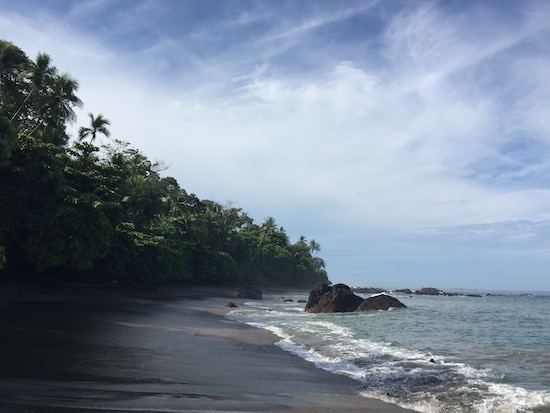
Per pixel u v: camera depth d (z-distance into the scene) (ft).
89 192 103.71
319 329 76.43
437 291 370.94
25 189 92.58
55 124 129.90
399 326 85.15
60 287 109.91
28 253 94.27
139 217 160.35
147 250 149.18
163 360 41.32
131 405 24.77
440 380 37.60
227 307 125.39
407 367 43.27
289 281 359.25
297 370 41.42
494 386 35.42
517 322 99.50
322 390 34.01
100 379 31.45
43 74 126.82
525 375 40.37
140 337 55.06
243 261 274.77
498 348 57.67
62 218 93.56
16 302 84.89
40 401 23.89
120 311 86.63
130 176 171.42
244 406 27.17
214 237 239.09
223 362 43.11
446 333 74.33
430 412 28.58
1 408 21.83
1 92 124.67
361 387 35.29
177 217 211.82
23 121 133.39
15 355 37.47
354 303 130.82
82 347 44.42
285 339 62.28
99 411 22.84
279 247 345.31
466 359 48.52
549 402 30.55
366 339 64.39
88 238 96.94
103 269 128.16
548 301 255.91
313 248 451.53
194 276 208.03
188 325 73.67
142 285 152.76
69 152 112.98
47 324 59.21
